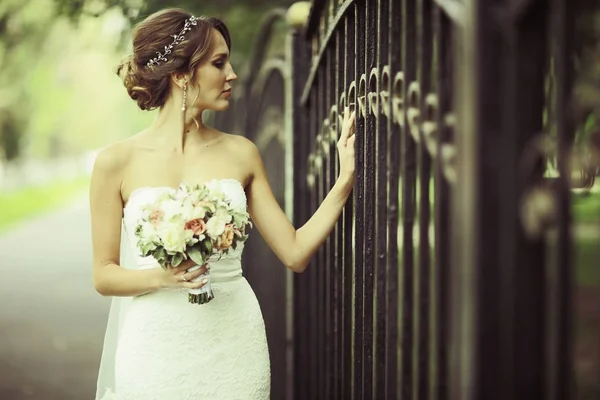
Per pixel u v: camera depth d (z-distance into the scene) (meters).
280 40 8.05
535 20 1.62
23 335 9.38
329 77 3.93
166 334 3.35
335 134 3.71
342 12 3.41
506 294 1.62
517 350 1.62
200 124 3.57
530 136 1.62
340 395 3.69
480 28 1.62
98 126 59.72
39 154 52.19
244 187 3.60
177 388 3.34
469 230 1.62
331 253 3.92
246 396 3.47
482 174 1.62
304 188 4.74
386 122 2.83
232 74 3.55
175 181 3.44
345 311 3.52
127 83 3.55
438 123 2.00
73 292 13.07
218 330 3.42
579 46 2.29
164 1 7.14
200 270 3.19
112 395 3.42
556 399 1.59
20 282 14.30
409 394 2.46
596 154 1.77
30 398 6.56
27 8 10.02
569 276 1.60
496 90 1.63
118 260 3.45
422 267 2.25
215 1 7.54
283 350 5.82
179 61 3.46
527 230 1.61
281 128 5.89
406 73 2.42
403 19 2.44
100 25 7.80
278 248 3.52
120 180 3.43
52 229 26.62
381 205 2.83
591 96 1.68
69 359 8.08
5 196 37.78
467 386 1.64
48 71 29.64
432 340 2.07
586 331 4.58
